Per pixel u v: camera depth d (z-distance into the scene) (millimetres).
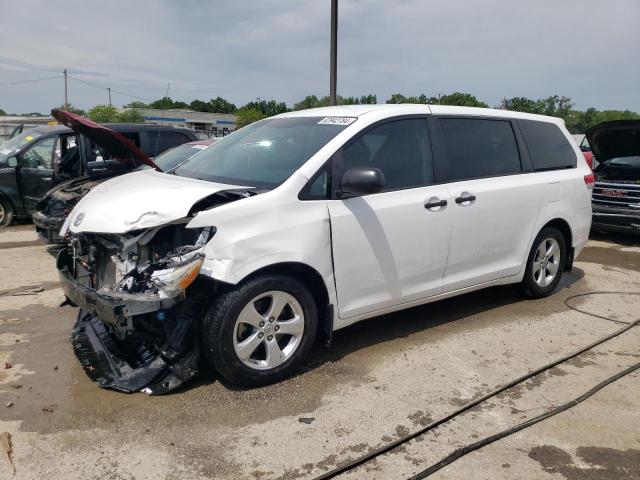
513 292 5844
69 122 4383
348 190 3688
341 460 2908
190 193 3502
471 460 2938
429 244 4297
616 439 3154
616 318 5125
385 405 3467
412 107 4449
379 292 4094
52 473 2768
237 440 3066
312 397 3551
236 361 3494
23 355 4113
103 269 3754
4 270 6555
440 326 4824
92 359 3799
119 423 3209
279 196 3584
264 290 3525
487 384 3768
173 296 3219
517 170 5086
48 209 6684
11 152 9672
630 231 8578
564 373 3965
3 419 3229
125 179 4184
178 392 3574
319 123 4246
